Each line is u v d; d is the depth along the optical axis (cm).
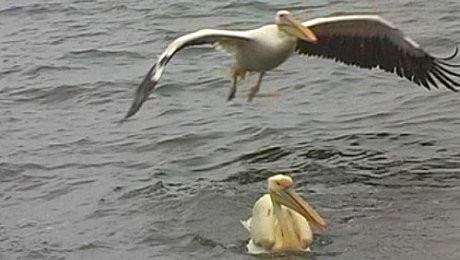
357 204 1193
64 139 1555
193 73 1825
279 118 1565
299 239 1087
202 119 1590
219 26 2197
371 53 1255
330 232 1120
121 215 1225
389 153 1378
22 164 1445
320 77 1731
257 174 1334
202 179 1329
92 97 1775
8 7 2538
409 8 2111
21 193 1337
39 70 1975
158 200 1255
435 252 1065
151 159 1434
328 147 1421
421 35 1920
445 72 1294
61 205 1280
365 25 1236
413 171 1298
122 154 1466
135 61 1995
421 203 1184
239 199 1238
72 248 1148
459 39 1886
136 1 2452
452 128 1459
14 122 1667
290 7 2256
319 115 1568
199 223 1175
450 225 1120
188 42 1109
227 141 1480
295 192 1151
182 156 1434
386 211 1166
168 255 1107
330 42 1252
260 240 1086
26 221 1235
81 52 2083
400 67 1264
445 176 1273
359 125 1506
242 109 1625
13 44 2228
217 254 1098
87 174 1391
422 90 1605
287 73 1764
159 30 2203
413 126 1479
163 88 1752
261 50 1157
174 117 1609
